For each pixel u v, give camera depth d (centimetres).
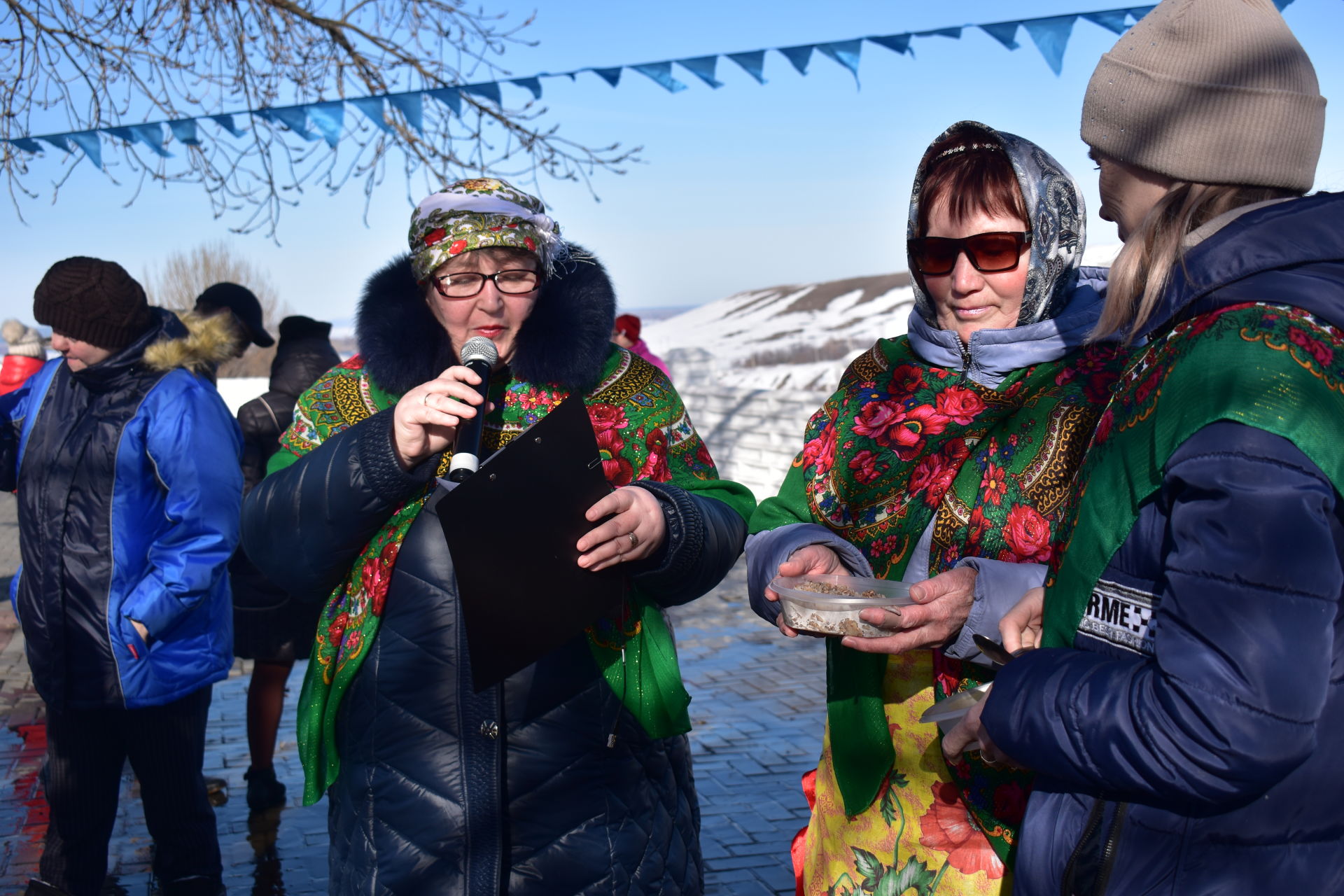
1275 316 123
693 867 236
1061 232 193
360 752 218
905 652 196
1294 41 135
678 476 236
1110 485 137
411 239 226
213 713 545
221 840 407
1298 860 127
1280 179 133
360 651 215
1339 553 120
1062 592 145
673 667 223
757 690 582
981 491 192
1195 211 136
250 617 421
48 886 319
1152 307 136
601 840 217
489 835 210
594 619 200
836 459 210
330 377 241
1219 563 117
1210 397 122
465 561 181
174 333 323
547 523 190
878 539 203
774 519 219
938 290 202
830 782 213
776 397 1070
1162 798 125
